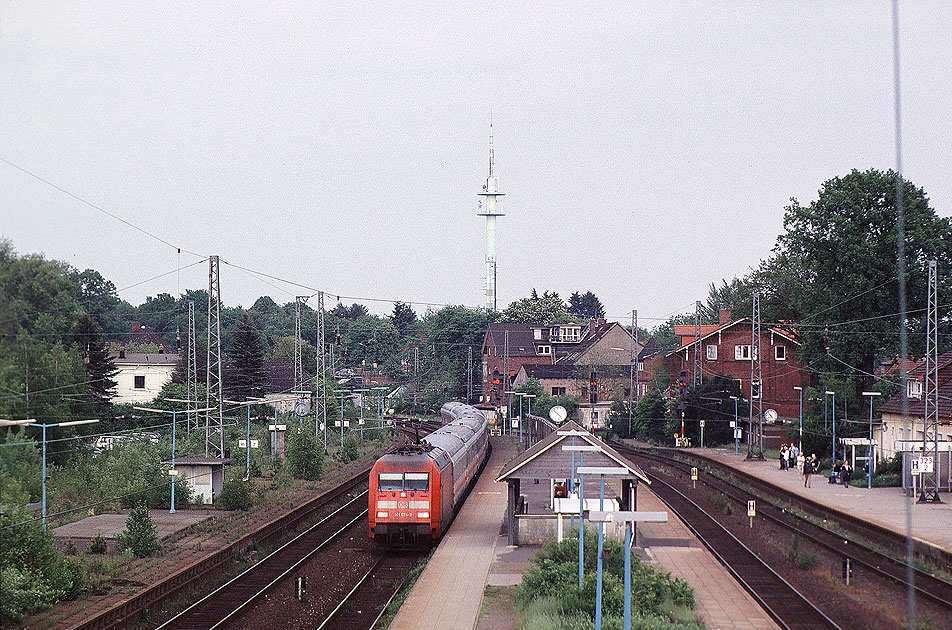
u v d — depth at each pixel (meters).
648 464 87.06
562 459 42.66
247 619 30.36
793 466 78.88
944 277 80.00
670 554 41.28
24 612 30.03
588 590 30.00
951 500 54.84
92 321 85.31
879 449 77.75
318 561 41.28
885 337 79.44
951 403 62.91
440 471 45.31
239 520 50.31
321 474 73.88
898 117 24.23
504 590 34.22
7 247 33.34
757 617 29.73
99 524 48.44
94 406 76.19
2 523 31.31
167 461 58.88
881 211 81.00
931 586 33.84
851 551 41.28
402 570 39.75
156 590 32.91
